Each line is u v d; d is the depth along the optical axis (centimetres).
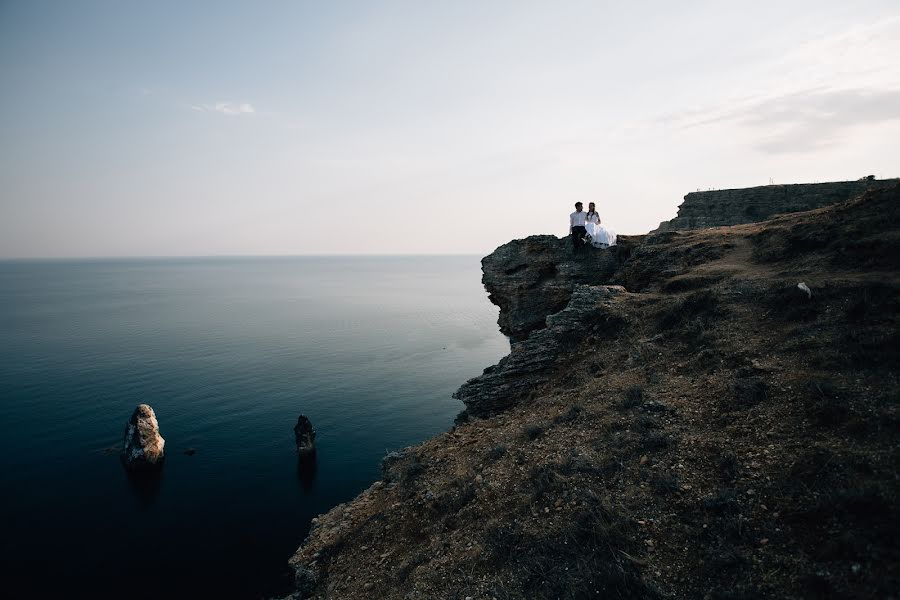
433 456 1580
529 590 794
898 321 1045
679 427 1030
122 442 5512
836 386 916
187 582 3106
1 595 3014
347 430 5897
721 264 2023
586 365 1667
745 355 1203
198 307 18638
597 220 2773
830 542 621
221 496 4316
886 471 684
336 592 1152
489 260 2997
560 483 1009
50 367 8762
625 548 777
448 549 1025
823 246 1716
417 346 11025
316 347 10819
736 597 611
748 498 766
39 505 4153
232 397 7106
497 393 1914
